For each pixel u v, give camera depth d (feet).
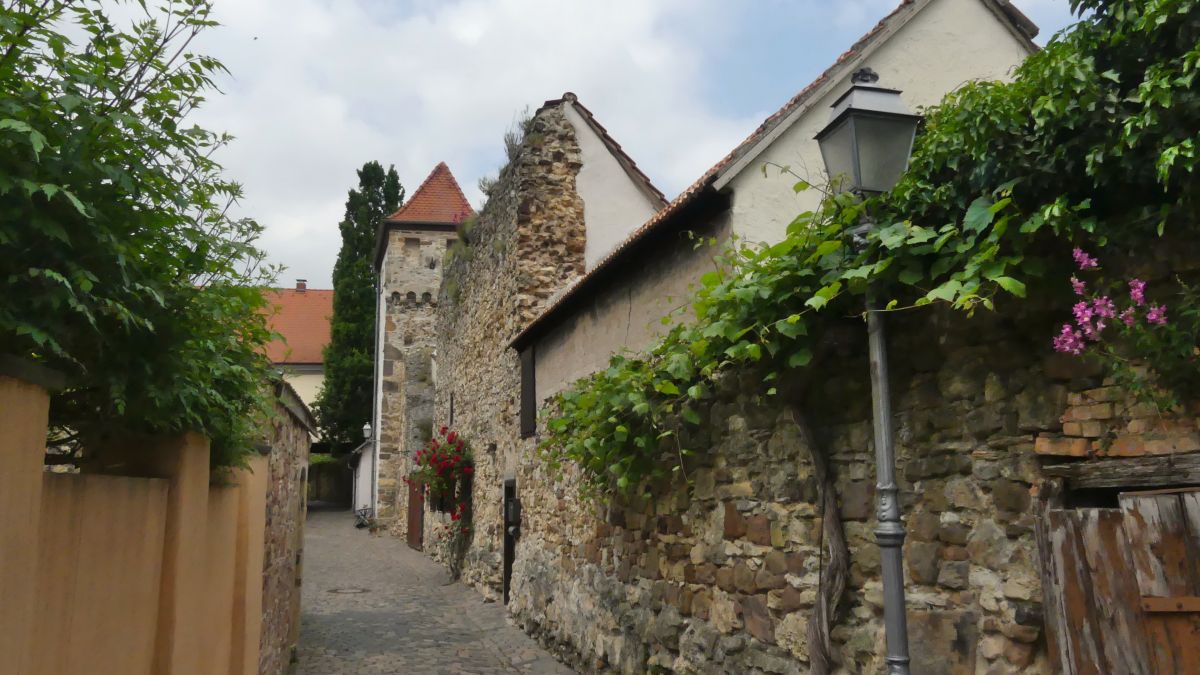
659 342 20.57
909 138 11.56
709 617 18.74
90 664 9.27
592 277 27.71
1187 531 8.99
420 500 74.33
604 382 21.21
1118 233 9.87
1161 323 9.17
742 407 17.48
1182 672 8.93
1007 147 10.87
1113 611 9.55
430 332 99.55
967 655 11.52
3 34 7.51
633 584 23.29
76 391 10.48
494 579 43.91
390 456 95.35
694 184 23.22
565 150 42.06
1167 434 9.41
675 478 20.49
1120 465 9.80
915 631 12.44
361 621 39.68
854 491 14.14
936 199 12.09
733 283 15.35
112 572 9.90
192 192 10.07
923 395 12.80
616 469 21.12
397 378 97.71
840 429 14.57
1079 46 10.30
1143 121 9.08
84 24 8.38
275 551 25.41
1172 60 9.03
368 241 121.60
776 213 21.06
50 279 7.73
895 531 10.37
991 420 11.54
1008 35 25.14
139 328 9.57
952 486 12.14
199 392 11.53
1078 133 10.17
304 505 38.42
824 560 14.53
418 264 100.32
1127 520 9.51
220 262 10.81
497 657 31.60
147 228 9.35
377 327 107.04
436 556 64.39
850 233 12.95
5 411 6.93
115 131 8.31
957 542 11.94
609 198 42.27
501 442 44.11
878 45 23.76
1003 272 10.73
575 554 29.17
